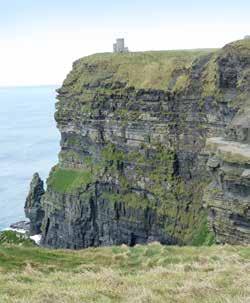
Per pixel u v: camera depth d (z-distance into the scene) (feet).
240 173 254.47
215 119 368.68
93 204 463.83
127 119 447.42
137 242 434.30
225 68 351.67
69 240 477.77
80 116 497.46
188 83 402.93
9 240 186.70
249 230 255.29
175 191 406.00
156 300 66.39
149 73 447.83
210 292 70.13
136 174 435.12
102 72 492.54
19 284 79.77
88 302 66.33
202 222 368.07
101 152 471.21
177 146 411.13
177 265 99.76
